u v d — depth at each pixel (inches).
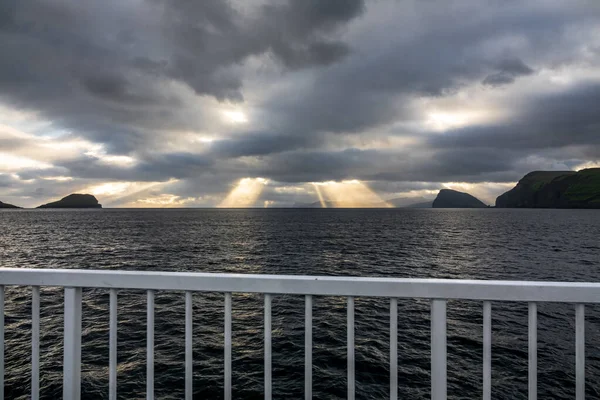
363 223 3070.9
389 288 75.2
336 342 392.2
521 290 72.6
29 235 1833.2
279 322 454.3
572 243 1441.9
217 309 506.6
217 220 3779.5
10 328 438.9
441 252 1173.7
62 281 83.1
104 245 1385.3
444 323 75.3
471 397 289.6
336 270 864.3
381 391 299.6
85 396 289.1
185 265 938.7
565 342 395.9
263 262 978.1
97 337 402.0
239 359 348.8
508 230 2203.5
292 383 307.6
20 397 293.3
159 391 294.2
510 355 361.7
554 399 289.1
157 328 430.0
